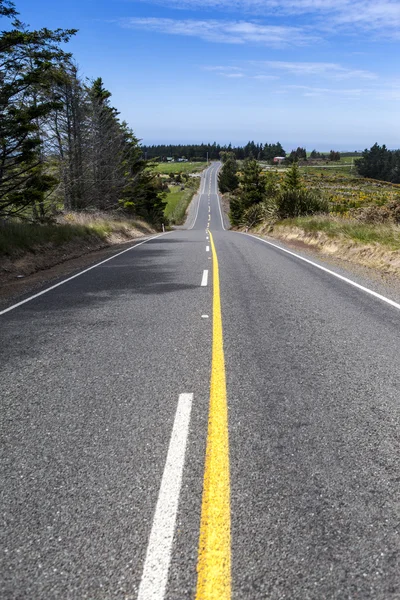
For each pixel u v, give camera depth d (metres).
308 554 1.94
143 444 2.89
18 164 14.98
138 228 33.00
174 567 1.89
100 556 1.96
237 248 16.67
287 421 3.16
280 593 1.76
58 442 2.96
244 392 3.67
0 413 3.42
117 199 36.41
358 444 2.85
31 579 1.85
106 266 12.41
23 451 2.87
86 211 29.05
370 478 2.48
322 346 4.83
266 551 1.96
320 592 1.76
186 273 10.45
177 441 2.91
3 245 12.27
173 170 193.38
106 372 4.21
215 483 2.45
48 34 12.99
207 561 1.92
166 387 3.80
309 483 2.44
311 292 7.89
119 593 1.77
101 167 29.88
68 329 5.81
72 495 2.39
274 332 5.39
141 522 2.16
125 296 7.91
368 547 1.97
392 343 4.92
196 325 5.77
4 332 5.79
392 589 1.76
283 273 10.20
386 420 3.17
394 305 6.81
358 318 6.02
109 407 3.46
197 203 101.50
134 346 4.98
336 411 3.31
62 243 16.08
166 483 2.47
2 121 12.91
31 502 2.34
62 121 24.91
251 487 2.41
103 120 29.78
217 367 4.23
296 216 25.59
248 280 9.28
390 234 12.78
